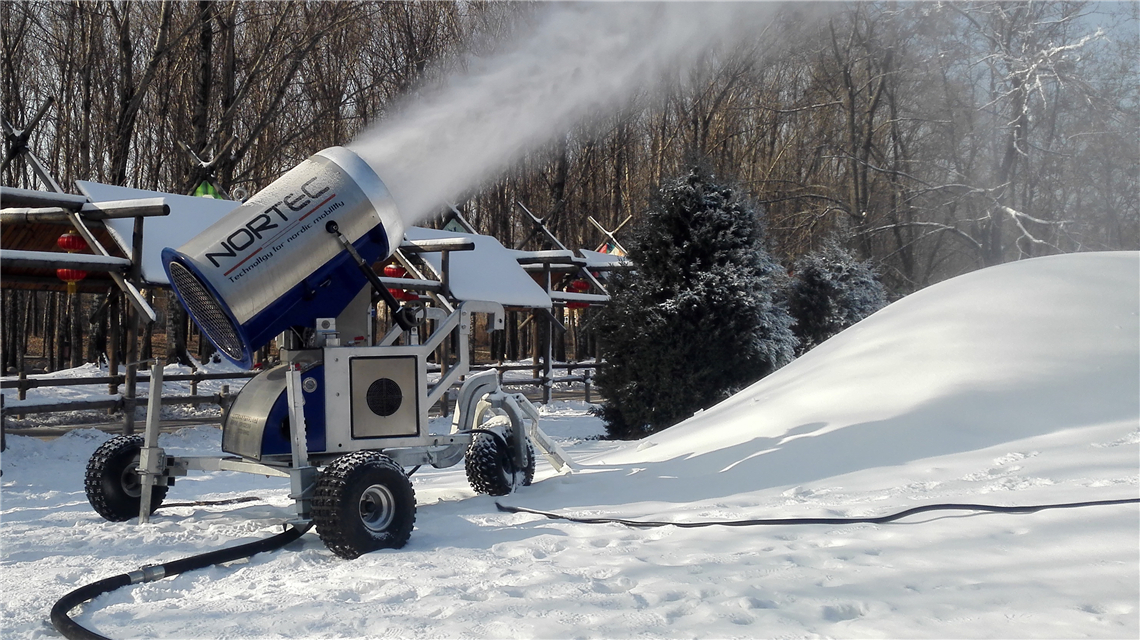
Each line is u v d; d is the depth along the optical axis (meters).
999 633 3.63
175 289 7.13
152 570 5.16
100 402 13.11
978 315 9.65
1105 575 4.24
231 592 4.88
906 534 5.37
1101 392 7.92
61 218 12.37
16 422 17.66
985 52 30.50
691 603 4.23
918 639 3.62
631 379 14.02
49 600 4.77
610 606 4.27
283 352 7.05
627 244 14.47
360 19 32.34
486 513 7.09
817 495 6.90
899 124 34.75
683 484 7.82
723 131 38.59
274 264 6.79
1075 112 30.17
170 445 13.66
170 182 33.75
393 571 5.21
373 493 5.89
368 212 7.12
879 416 8.36
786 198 35.84
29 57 32.44
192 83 32.31
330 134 32.72
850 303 18.27
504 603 4.34
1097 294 9.53
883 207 34.50
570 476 8.65
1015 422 7.79
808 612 4.02
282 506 7.78
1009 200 31.00
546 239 31.03
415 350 7.24
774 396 9.85
